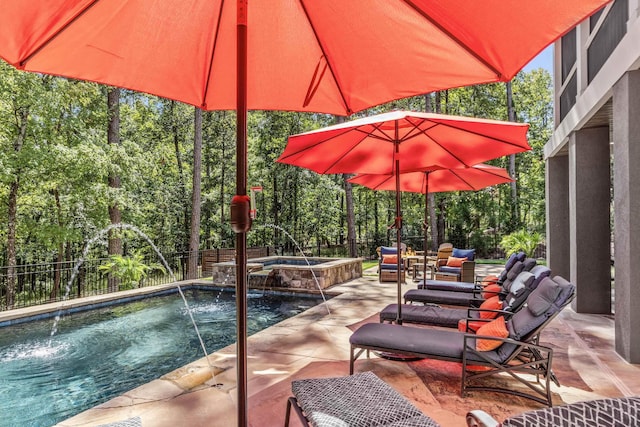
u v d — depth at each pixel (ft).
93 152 37.68
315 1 5.33
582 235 22.35
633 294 14.35
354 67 6.10
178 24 5.70
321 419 6.95
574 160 22.29
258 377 12.89
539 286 12.01
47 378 15.37
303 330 18.66
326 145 13.96
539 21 4.13
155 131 67.82
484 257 68.64
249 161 68.28
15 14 4.59
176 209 68.23
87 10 4.89
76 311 26.48
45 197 42.32
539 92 89.25
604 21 18.49
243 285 4.47
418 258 36.94
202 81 6.49
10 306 37.70
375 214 80.69
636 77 14.08
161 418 10.19
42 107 35.60
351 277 37.32
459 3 4.30
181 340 20.49
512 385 12.28
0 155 33.32
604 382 12.64
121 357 17.83
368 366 13.83
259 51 6.30
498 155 13.11
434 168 15.47
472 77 5.50
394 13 5.02
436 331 12.93
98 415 10.38
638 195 14.23
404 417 7.07
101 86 42.19
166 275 46.91
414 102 67.97
